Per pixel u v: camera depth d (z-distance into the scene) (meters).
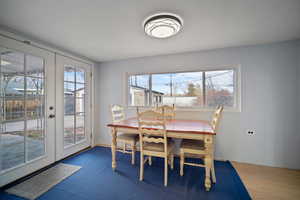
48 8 1.36
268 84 2.22
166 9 1.39
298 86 2.08
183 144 1.93
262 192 1.63
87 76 3.01
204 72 2.63
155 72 2.88
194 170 2.14
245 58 2.32
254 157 2.30
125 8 1.37
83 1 1.27
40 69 2.10
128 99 3.13
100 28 1.77
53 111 2.29
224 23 1.65
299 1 1.28
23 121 1.88
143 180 1.88
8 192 1.61
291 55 2.11
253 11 1.42
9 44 1.73
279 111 2.18
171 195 1.60
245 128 2.34
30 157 1.98
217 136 2.47
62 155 2.46
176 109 2.71
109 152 2.82
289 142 2.13
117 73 3.15
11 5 1.30
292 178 1.89
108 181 1.85
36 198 1.53
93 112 3.14
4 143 1.70
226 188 1.71
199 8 1.38
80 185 1.76
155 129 1.80
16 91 1.81
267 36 1.98
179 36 1.99
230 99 2.48
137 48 2.44
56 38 2.04
